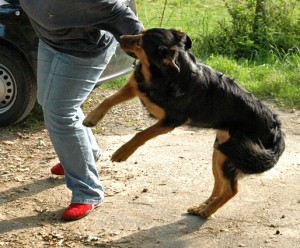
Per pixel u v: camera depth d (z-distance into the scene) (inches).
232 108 177.8
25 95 237.9
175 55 167.5
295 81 287.7
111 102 177.2
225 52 324.5
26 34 233.1
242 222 183.6
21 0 174.9
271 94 277.0
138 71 174.4
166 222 183.2
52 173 208.7
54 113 178.9
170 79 169.6
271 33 323.6
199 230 179.8
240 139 177.3
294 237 176.9
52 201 193.6
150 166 215.0
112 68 243.3
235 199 195.0
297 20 340.5
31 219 184.2
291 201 194.2
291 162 218.1
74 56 175.6
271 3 337.1
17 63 235.8
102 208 189.6
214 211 184.7
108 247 172.4
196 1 456.4
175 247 172.6
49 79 178.1
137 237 176.4
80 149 183.0
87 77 179.3
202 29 354.6
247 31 333.1
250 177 207.5
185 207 190.5
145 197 195.6
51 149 228.4
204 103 175.0
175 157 221.5
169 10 420.8
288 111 262.5
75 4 167.5
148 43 168.2
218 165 182.5
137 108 264.1
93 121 176.9
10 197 195.3
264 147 180.1
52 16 170.1
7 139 235.0
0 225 180.9
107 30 174.7
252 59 319.0
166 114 174.2
